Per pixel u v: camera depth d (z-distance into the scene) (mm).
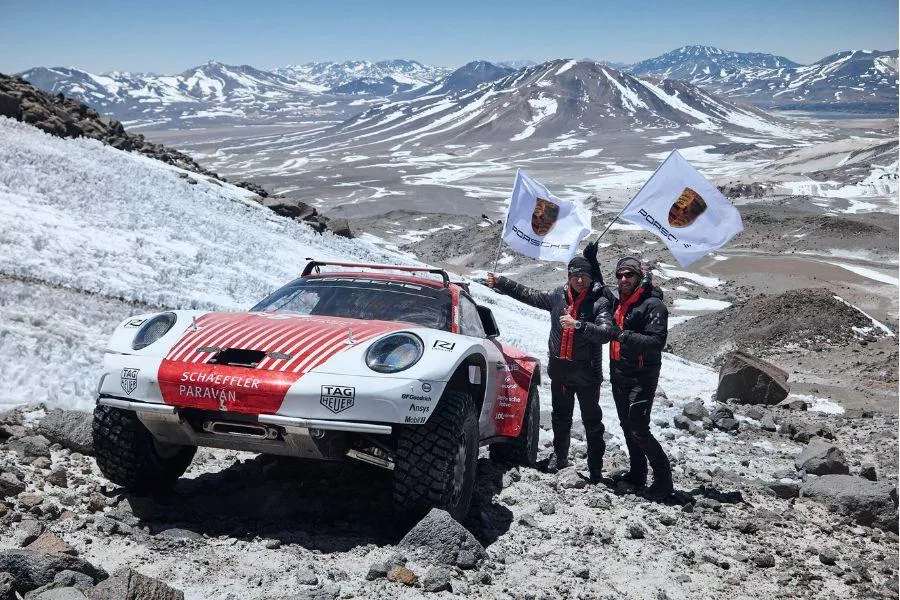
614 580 4836
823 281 64188
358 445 5023
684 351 33781
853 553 6086
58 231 15711
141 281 14141
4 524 4258
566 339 6875
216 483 5840
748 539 6094
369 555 4582
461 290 6355
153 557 4246
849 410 15234
